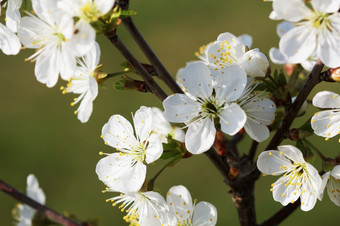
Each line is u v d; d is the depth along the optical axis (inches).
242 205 18.3
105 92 31.5
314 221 25.8
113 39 17.0
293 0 16.8
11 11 17.5
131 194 17.5
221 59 17.9
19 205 20.0
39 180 30.1
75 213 28.0
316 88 27.7
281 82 17.6
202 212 17.8
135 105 30.9
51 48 17.2
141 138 17.7
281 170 17.6
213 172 27.4
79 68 18.0
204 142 17.4
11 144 31.7
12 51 17.6
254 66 17.5
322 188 17.3
